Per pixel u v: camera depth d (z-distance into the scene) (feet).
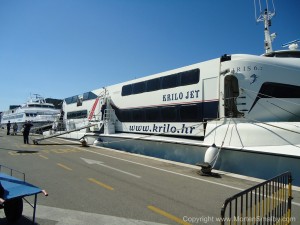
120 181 29.12
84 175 31.89
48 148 60.85
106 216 18.83
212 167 35.47
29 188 15.90
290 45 44.34
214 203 22.03
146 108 57.36
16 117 155.12
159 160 44.32
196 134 44.55
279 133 32.91
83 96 86.17
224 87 39.81
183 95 48.01
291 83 38.63
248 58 39.01
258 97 37.99
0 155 48.62
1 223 17.13
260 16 54.29
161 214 19.39
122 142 59.11
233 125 37.06
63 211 19.66
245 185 28.27
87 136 73.41
